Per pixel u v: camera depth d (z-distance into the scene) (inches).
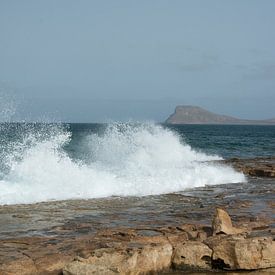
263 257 358.3
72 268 318.3
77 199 592.7
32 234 402.9
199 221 463.2
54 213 496.4
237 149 1763.0
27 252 347.6
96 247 359.9
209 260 357.7
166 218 476.1
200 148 1734.7
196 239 394.6
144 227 429.1
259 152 1641.2
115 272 322.0
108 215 489.7
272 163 1083.3
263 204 569.6
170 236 393.4
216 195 652.7
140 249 346.6
